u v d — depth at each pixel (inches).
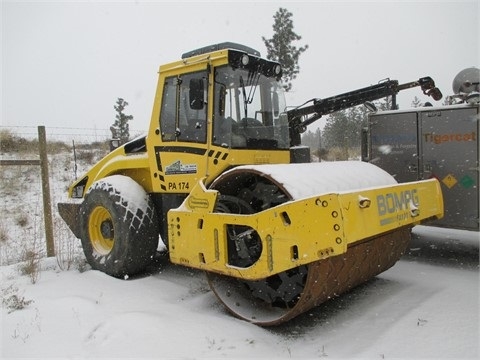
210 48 203.6
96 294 183.9
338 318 156.6
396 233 175.0
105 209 217.6
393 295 175.6
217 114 187.6
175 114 202.8
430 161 235.0
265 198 163.9
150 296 181.5
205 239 159.5
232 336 141.9
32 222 390.6
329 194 127.6
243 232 157.6
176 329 146.3
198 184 166.2
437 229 293.7
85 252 227.8
